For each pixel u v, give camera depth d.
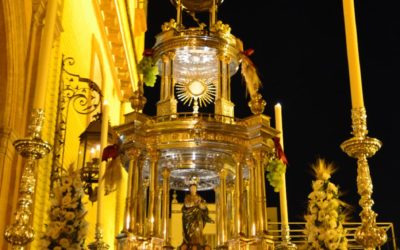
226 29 9.41
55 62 9.57
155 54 9.34
